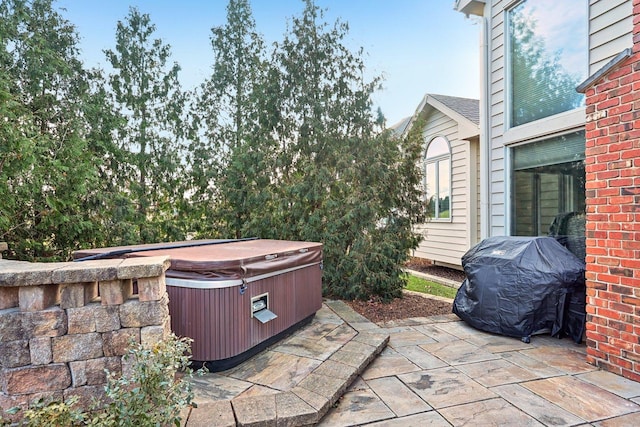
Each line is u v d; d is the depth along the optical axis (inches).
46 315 74.6
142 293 79.0
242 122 247.6
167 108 233.5
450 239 334.3
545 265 149.8
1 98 158.7
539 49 188.2
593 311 124.1
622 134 114.0
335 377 108.5
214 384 104.7
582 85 126.0
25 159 162.2
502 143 210.2
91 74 219.0
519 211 203.0
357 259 208.2
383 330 153.0
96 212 213.2
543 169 187.0
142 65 228.5
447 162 338.0
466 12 230.8
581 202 166.2
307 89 223.0
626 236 113.3
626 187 113.1
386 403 101.0
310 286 161.0
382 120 224.5
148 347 76.1
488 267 163.0
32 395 74.0
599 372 118.5
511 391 106.6
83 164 189.2
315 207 225.1
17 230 191.6
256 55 251.6
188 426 82.8
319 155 226.8
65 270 74.2
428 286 276.2
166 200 239.5
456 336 155.3
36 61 193.2
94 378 77.0
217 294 111.0
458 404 99.9
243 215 241.4
